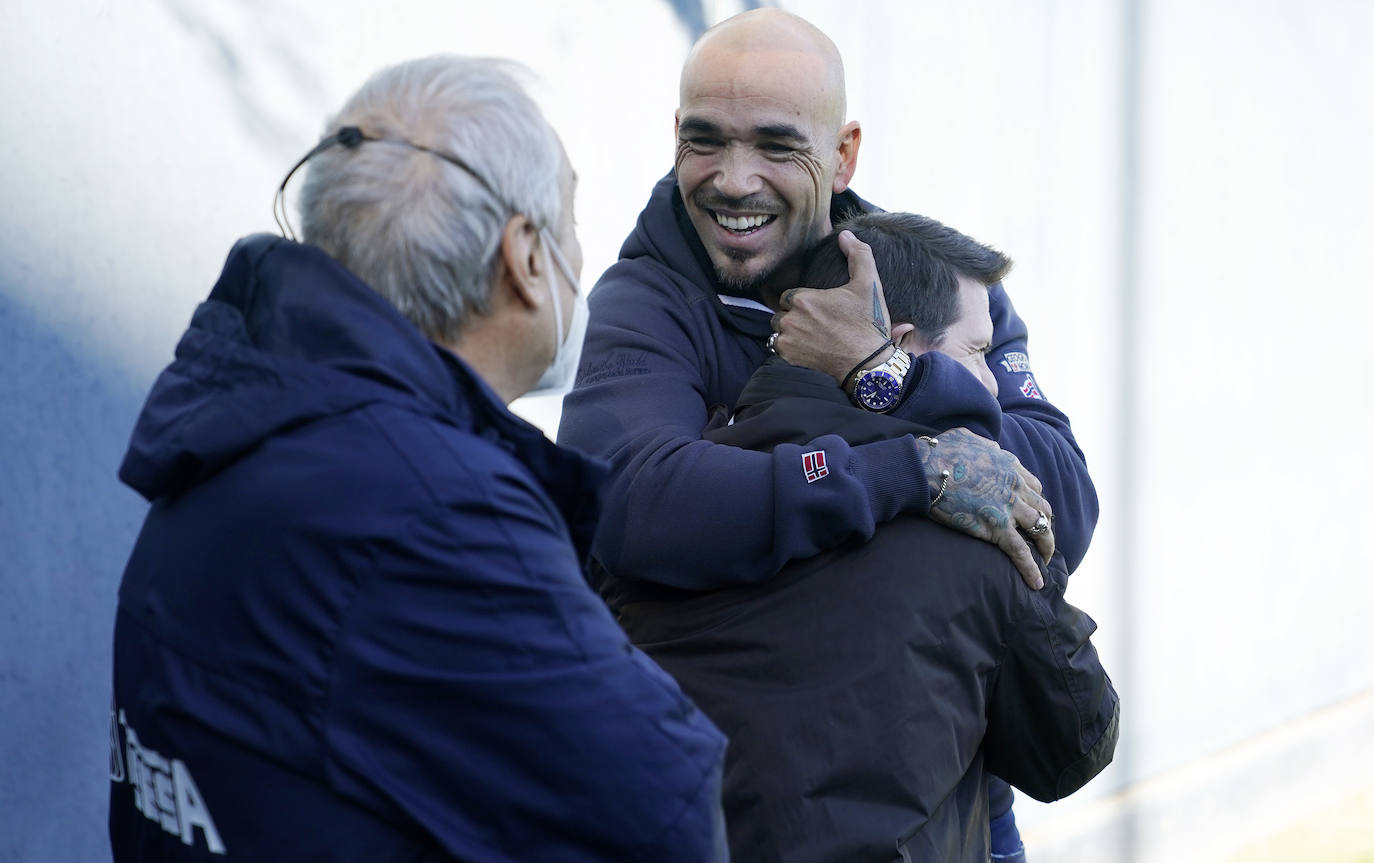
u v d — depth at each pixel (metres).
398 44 2.42
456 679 1.06
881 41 3.08
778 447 1.58
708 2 2.91
